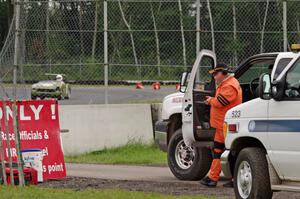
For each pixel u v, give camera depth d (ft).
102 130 173.06
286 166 88.48
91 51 170.30
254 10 166.61
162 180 127.24
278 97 89.25
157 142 135.23
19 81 166.61
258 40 166.30
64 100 173.06
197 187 116.16
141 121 175.22
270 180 90.68
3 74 165.89
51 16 168.76
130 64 170.50
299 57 89.61
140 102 175.32
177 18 167.94
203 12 167.43
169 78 169.07
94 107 172.35
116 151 172.65
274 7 165.78
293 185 88.89
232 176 99.35
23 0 167.02
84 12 168.86
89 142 172.04
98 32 169.58
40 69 168.76
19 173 109.70
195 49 167.02
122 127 174.40
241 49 166.61
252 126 93.35
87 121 172.04
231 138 96.78
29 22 167.63
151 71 170.09
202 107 122.83
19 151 109.70
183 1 167.32
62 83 170.30
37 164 116.47
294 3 164.14
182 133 124.16
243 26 166.91
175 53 168.45
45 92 169.07
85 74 171.32
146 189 112.27
